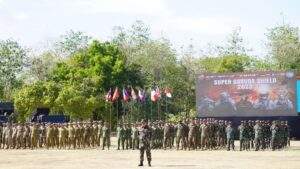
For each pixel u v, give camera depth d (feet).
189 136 134.72
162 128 139.85
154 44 293.43
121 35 313.94
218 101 185.68
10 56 289.33
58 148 145.59
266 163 97.09
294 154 118.83
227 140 132.57
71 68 250.16
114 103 256.73
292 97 178.09
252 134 134.00
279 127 135.13
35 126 147.33
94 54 256.93
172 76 284.82
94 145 148.36
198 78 188.14
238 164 95.40
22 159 112.16
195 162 99.86
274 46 289.94
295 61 285.84
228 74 184.34
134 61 278.05
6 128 148.87
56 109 217.15
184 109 290.15
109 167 92.38
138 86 268.82
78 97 209.87
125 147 144.25
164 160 104.63
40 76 289.53
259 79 181.47
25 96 208.74
